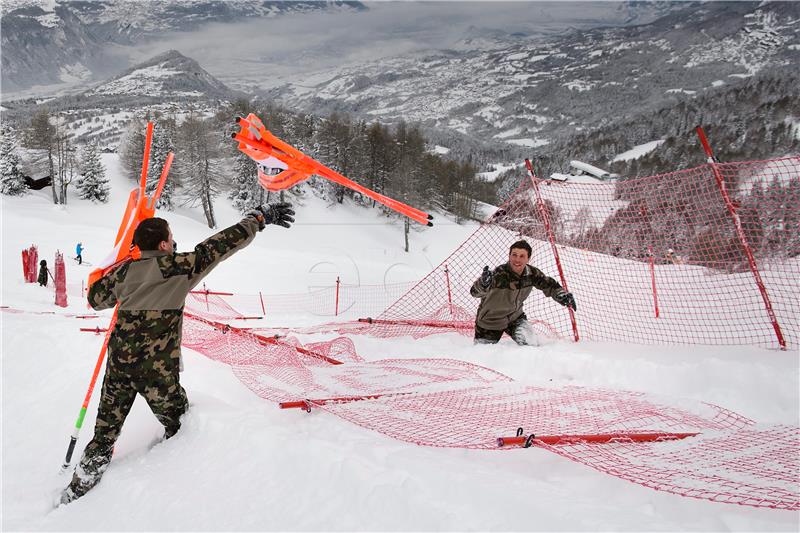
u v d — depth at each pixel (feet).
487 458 8.70
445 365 15.28
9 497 9.95
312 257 112.37
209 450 9.81
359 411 10.93
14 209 144.05
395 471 7.73
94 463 9.86
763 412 11.28
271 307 58.80
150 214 11.25
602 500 7.18
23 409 13.97
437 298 29.17
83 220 161.27
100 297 10.54
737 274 28.45
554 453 8.82
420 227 215.51
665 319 23.65
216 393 13.24
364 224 213.25
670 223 26.86
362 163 247.09
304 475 8.25
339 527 6.93
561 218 27.20
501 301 18.07
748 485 7.34
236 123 9.99
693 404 11.25
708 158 18.67
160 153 188.65
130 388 10.27
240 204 202.28
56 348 19.06
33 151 189.57
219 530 7.49
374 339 22.21
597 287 31.50
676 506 6.91
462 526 6.37
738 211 23.65
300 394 12.34
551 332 21.85
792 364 12.94
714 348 15.66
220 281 76.69
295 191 214.28
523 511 6.56
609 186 26.63
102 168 181.68
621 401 11.49
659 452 8.68
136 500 8.91
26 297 47.16
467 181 275.59
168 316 10.36
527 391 12.38
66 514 9.20
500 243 26.45
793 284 25.03
